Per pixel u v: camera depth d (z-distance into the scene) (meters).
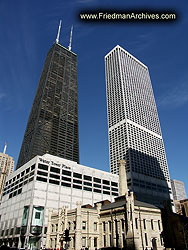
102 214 59.78
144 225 52.22
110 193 117.62
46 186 93.75
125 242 49.41
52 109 166.38
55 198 93.94
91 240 55.41
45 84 178.12
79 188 105.44
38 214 85.75
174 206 196.88
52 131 153.75
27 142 148.12
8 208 106.19
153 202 180.38
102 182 117.44
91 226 57.44
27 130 160.62
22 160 140.25
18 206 96.19
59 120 164.88
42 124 151.62
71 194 100.50
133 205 51.16
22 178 104.00
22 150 149.88
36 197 88.44
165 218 58.44
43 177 94.94
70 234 55.72
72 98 189.88
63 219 59.97
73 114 180.12
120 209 54.06
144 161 199.12
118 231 52.66
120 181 83.69
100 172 120.50
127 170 185.50
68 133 163.88
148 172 195.38
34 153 133.88
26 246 76.12
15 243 86.62
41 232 83.19
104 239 56.19
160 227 55.31
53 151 144.62
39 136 144.00
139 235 49.41
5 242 94.75
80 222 54.97
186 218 63.12
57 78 191.00
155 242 49.06
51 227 65.00
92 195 108.56
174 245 54.72
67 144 157.12
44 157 100.69
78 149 162.75
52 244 60.91
